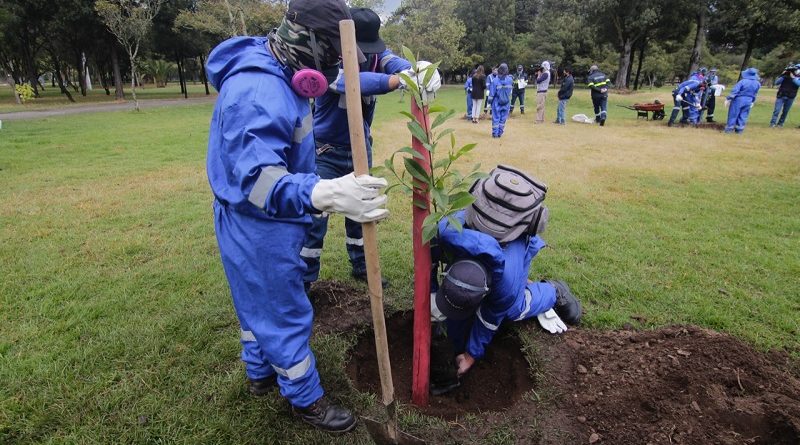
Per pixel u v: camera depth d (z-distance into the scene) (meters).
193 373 2.67
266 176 1.64
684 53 43.91
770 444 2.15
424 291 2.29
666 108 20.44
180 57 31.80
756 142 10.90
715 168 7.96
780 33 32.16
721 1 31.11
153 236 4.74
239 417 2.35
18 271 3.93
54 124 14.57
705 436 2.15
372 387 2.74
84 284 3.70
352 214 1.66
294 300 1.98
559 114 15.31
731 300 3.49
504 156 9.08
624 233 4.88
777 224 5.15
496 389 2.83
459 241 2.35
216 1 20.17
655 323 3.21
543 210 2.59
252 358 2.30
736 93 12.52
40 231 4.81
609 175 7.48
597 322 3.22
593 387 2.50
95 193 6.28
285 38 1.87
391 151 9.41
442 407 2.62
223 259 1.98
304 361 2.08
